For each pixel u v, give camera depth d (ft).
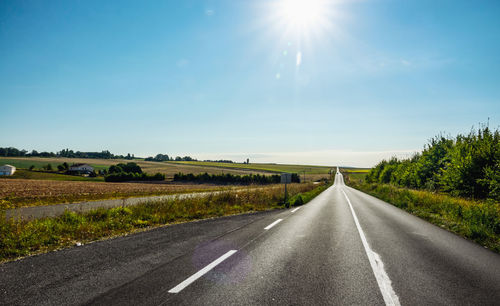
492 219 28.02
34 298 10.89
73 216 30.91
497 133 51.49
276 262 16.10
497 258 17.75
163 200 46.85
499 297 11.73
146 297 11.03
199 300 10.87
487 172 45.34
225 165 495.82
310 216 37.68
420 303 11.06
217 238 22.50
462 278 13.93
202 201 47.62
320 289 12.28
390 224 31.55
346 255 17.94
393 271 14.88
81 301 10.64
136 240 21.59
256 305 10.56
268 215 38.65
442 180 60.23
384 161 191.62
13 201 68.95
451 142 77.61
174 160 645.51
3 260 16.22
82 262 15.62
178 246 19.63
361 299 11.33
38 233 22.33
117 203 62.44
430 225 31.17
